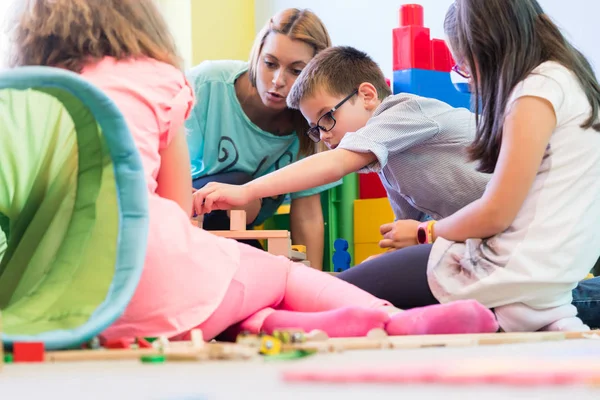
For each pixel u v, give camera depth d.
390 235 1.62
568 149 1.41
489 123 1.48
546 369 0.56
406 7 2.19
